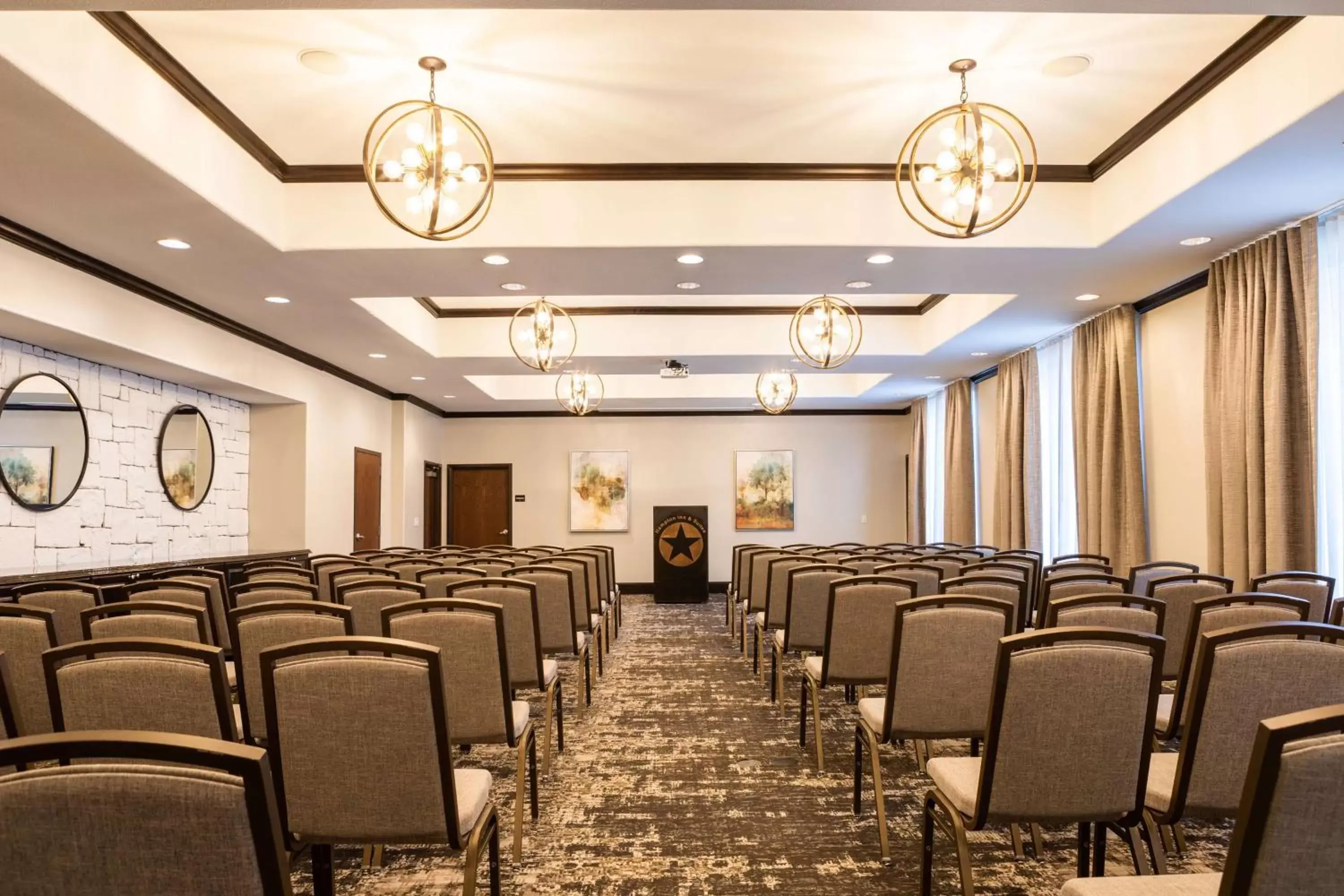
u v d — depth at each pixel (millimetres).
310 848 3236
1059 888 2922
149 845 1172
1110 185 5492
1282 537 5336
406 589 3863
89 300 5707
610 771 4262
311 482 9539
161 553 7602
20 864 1166
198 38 3984
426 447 13711
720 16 3840
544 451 14664
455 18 3834
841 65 4297
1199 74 4422
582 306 9531
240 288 6441
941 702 2975
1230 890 1326
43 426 6082
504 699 3076
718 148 5262
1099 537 7715
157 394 7562
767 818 3611
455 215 4191
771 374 10828
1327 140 4078
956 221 4219
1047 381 9117
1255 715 2162
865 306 9758
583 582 5867
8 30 3197
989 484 11117
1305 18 3787
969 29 3975
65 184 4383
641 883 2998
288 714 2080
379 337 8406
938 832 3441
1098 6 2795
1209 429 6070
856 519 14594
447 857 3225
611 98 4605
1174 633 3871
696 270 6059
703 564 12570
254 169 5137
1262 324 5562
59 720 2275
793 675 6797
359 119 4816
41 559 6066
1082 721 2168
